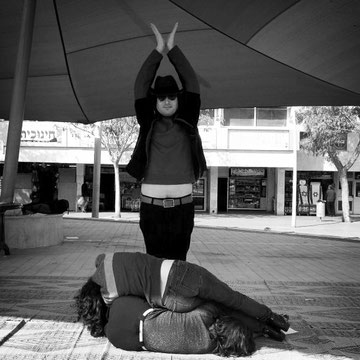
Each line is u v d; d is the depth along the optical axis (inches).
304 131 1093.1
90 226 731.4
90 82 527.8
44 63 494.3
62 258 369.7
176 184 179.2
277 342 168.1
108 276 159.9
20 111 406.9
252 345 155.9
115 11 401.4
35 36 451.8
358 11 331.9
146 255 163.3
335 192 1280.8
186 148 180.4
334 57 410.3
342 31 363.6
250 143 1187.9
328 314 213.3
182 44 451.2
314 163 1228.5
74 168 1251.8
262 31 375.2
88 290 168.6
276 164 1190.9
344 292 267.0
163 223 180.4
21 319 190.4
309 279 310.3
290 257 435.2
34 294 241.3
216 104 578.9
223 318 155.4
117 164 1032.8
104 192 1307.8
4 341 165.3
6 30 440.8
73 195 1247.5
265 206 1339.8
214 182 1253.1
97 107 604.7
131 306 156.6
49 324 186.1
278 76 491.2
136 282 156.9
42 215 431.8
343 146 1203.2
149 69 182.5
